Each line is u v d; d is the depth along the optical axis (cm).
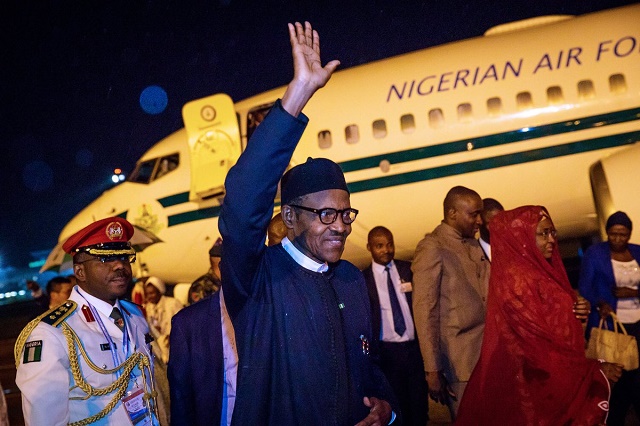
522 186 870
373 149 891
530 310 306
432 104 885
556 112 859
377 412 196
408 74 905
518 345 309
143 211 968
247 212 167
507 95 870
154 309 642
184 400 246
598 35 875
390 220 905
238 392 184
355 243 934
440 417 578
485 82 878
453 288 375
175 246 962
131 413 232
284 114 166
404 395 457
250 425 182
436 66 901
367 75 924
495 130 870
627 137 848
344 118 902
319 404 182
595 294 435
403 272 469
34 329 223
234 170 168
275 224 384
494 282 321
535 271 311
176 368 247
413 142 884
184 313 253
